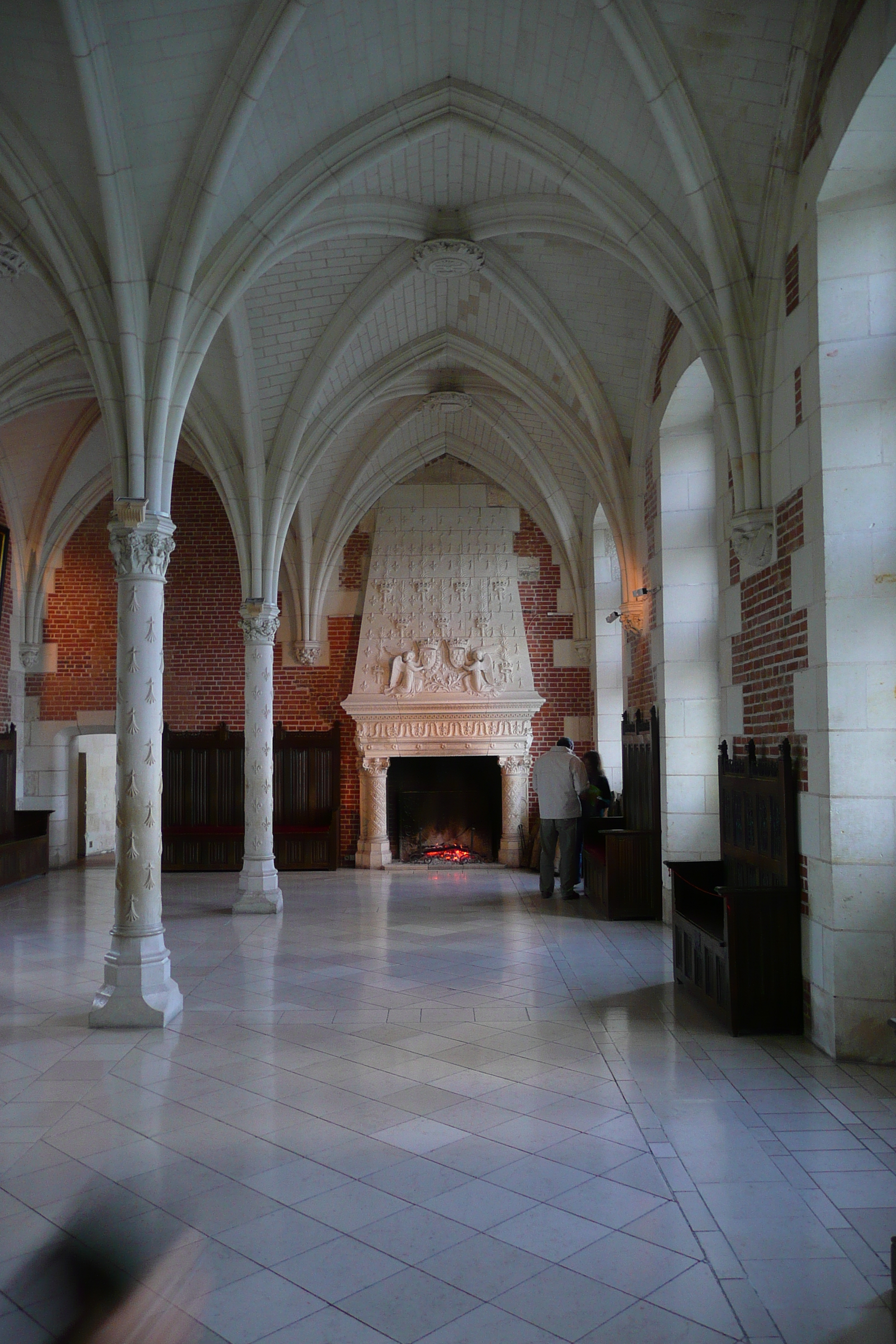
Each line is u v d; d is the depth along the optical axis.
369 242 8.54
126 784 5.99
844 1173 3.61
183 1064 5.01
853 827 4.98
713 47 5.43
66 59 5.21
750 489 6.14
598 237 7.61
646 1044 5.29
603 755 13.45
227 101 5.60
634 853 9.34
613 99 6.22
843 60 4.81
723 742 7.22
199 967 7.36
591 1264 2.96
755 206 5.95
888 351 5.09
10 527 13.43
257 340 9.09
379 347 10.50
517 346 10.59
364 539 14.62
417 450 14.08
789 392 5.73
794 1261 2.98
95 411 12.59
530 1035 5.49
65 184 5.73
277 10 5.30
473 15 6.20
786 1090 4.53
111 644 14.16
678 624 8.80
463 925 9.17
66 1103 4.43
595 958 7.59
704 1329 2.62
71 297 5.91
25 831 13.35
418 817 14.62
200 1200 3.41
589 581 13.90
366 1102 4.41
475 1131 4.05
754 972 5.47
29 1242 3.12
